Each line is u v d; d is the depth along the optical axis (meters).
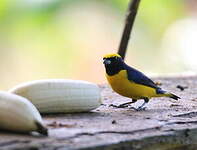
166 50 19.27
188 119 6.71
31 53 17.89
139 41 18.88
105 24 17.97
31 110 5.50
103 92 9.24
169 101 8.23
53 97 6.66
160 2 18.91
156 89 7.68
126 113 7.06
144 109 7.43
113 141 5.39
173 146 6.05
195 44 19.33
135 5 9.67
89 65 17.94
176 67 19.31
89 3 17.78
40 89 6.62
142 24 18.86
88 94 6.89
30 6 17.14
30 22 17.31
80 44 17.92
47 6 17.19
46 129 5.44
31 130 5.47
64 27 17.59
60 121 6.30
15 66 17.92
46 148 5.06
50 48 17.84
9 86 17.86
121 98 8.54
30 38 17.70
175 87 9.95
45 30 17.56
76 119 6.47
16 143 5.14
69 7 17.47
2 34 17.44
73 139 5.38
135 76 7.50
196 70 19.47
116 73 7.49
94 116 6.75
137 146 5.60
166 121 6.51
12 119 5.47
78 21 17.72
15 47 17.80
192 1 19.61
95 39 17.91
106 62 7.49
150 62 19.08
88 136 5.54
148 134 5.79
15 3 17.09
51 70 17.94
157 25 19.08
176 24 19.28
